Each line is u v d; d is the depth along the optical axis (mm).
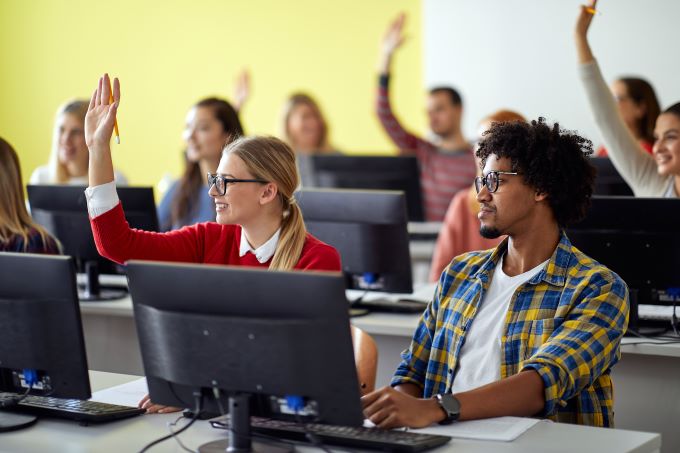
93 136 2895
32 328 2436
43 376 2502
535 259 2705
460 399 2434
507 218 2660
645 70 7715
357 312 4059
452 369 2744
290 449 2297
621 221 3496
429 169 7301
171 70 9625
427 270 6449
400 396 2398
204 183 5043
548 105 8141
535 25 8125
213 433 2461
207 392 2316
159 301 2264
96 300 4410
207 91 9539
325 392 2135
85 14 9734
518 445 2291
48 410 2590
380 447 2264
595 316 2553
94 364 4453
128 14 9664
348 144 9195
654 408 3496
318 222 4043
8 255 2436
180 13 9547
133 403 2703
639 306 3918
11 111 9984
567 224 2730
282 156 2988
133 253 3014
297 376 2143
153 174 9773
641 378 3512
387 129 7473
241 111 8797
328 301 2072
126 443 2389
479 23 8367
